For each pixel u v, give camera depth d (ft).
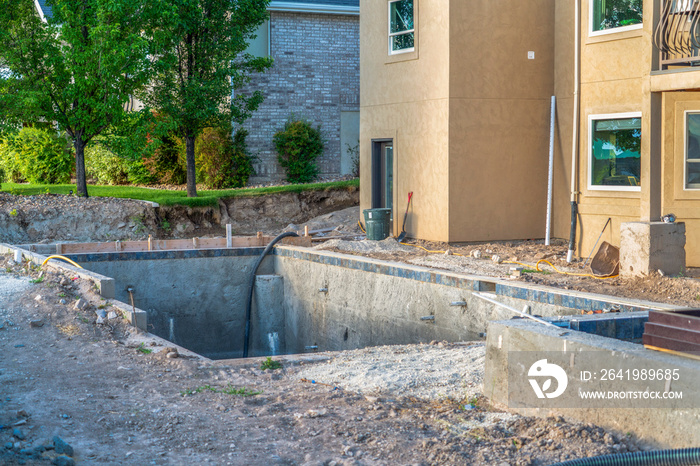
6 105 59.16
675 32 34.68
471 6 51.08
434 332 38.47
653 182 36.19
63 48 60.75
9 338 28.86
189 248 53.67
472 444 16.46
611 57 46.55
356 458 15.92
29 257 43.80
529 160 53.47
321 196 75.15
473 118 51.75
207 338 53.62
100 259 49.75
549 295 31.22
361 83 61.41
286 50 85.97
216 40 69.87
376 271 42.96
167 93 66.85
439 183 52.31
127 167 87.20
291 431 17.87
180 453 16.37
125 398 21.22
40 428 17.92
